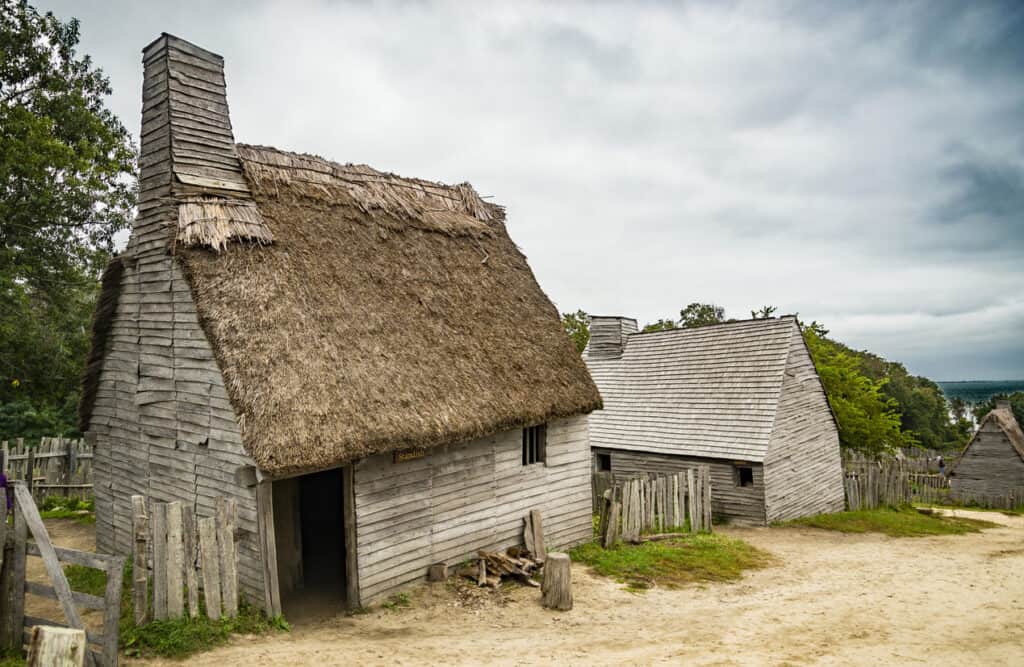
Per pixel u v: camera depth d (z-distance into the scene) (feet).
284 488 39.27
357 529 33.71
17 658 22.48
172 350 36.11
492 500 42.09
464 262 48.75
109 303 40.91
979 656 27.55
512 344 44.98
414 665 24.77
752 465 67.46
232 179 39.58
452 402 37.01
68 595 22.57
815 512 76.54
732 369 77.87
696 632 31.24
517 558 40.81
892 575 46.24
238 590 31.81
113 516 41.68
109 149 79.82
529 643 28.73
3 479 28.19
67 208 75.92
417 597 35.42
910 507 92.84
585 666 25.00
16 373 73.97
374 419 32.53
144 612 25.79
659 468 74.79
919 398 247.70
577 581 40.24
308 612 34.27
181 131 37.37
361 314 37.63
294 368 31.71
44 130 66.54
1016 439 133.18
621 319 96.53
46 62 75.36
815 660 26.55
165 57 37.55
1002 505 119.14
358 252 41.83
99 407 43.29
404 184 51.70
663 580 41.93
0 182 65.92
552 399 43.57
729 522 68.64
